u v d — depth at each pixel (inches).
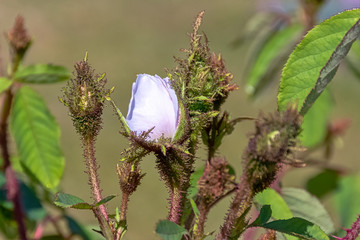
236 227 23.1
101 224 23.5
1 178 25.4
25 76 25.7
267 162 22.4
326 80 24.2
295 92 24.1
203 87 23.2
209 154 24.2
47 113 27.0
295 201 26.7
